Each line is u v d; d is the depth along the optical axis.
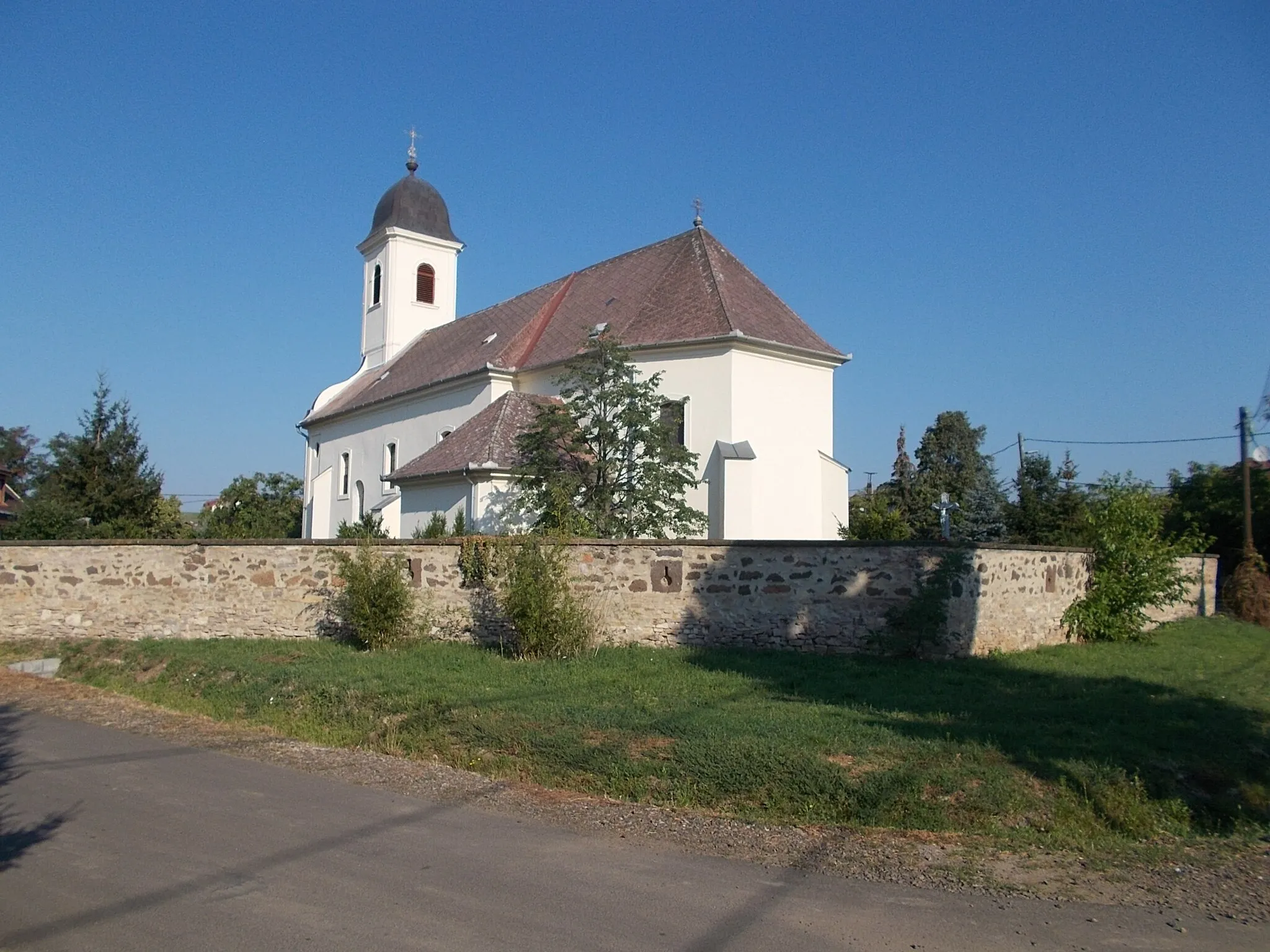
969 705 10.59
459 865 6.15
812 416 27.44
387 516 29.00
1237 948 5.09
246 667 13.44
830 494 27.33
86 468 32.25
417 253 46.03
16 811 7.21
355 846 6.51
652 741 9.02
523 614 14.02
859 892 5.81
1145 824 7.29
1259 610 23.56
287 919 5.19
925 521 53.12
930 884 6.00
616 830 7.04
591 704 10.52
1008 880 6.11
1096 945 5.10
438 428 34.38
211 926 5.08
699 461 26.16
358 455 40.50
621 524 21.77
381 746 9.84
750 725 9.32
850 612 14.46
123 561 17.20
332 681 12.12
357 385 45.53
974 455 57.34
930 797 7.57
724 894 5.74
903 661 13.80
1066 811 7.41
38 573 17.11
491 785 8.34
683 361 26.73
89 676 14.66
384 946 4.86
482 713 10.16
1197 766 8.47
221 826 6.91
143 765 8.77
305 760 9.16
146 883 5.71
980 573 14.88
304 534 45.22
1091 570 18.31
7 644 16.66
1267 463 34.00
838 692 11.34
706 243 30.30
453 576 16.23
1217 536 31.91
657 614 15.34
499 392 31.48
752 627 14.94
